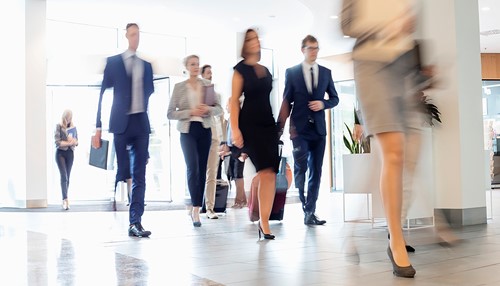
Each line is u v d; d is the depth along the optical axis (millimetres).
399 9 2506
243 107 4094
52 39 11289
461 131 4902
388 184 2549
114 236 4461
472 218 4938
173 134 11016
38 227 5391
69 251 3570
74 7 10250
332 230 4641
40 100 9742
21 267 2943
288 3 10039
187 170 5242
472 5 5125
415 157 3008
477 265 2729
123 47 12078
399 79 2537
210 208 6277
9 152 10008
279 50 13773
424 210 4328
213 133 6203
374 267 2764
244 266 2902
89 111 11586
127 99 4488
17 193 9727
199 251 3525
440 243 3576
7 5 10070
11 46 10000
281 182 5480
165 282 2482
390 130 2508
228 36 12156
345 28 2578
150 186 11336
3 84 10234
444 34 4980
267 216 4164
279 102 13648
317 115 5156
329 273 2631
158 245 3861
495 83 15492
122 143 4516
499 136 15391
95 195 11719
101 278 2598
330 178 13320
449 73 4906
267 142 4082
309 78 5148
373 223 4691
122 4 10070
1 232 4895
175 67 11180
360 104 2582
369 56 2510
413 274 2453
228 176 8312
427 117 4398
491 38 13164
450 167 4914
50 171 11555
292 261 3039
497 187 13688
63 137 8859
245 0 9852
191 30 12078
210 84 5379
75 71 10844
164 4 10086
